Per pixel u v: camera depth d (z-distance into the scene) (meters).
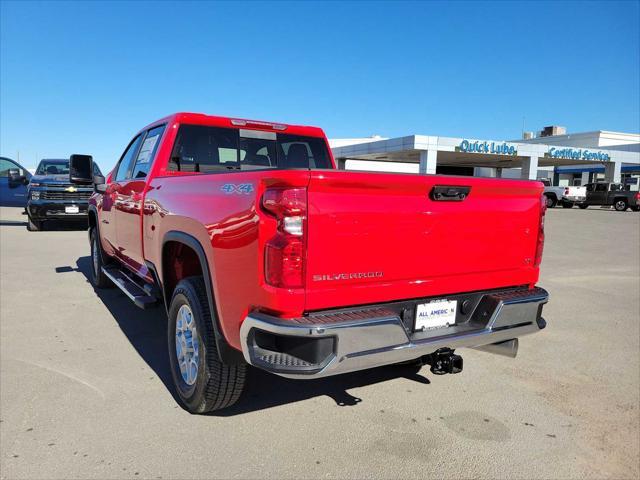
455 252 2.96
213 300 2.91
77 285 7.00
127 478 2.61
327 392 3.75
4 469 2.65
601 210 32.09
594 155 37.59
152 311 5.70
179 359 3.45
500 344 3.46
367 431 3.16
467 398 3.70
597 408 3.60
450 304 3.03
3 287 6.82
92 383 3.75
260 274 2.47
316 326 2.36
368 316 2.54
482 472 2.77
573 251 12.24
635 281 8.32
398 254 2.71
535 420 3.39
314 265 2.44
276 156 4.93
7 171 16.80
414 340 2.75
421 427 3.24
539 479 2.73
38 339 4.71
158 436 3.02
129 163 5.31
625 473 2.81
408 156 40.09
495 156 37.38
